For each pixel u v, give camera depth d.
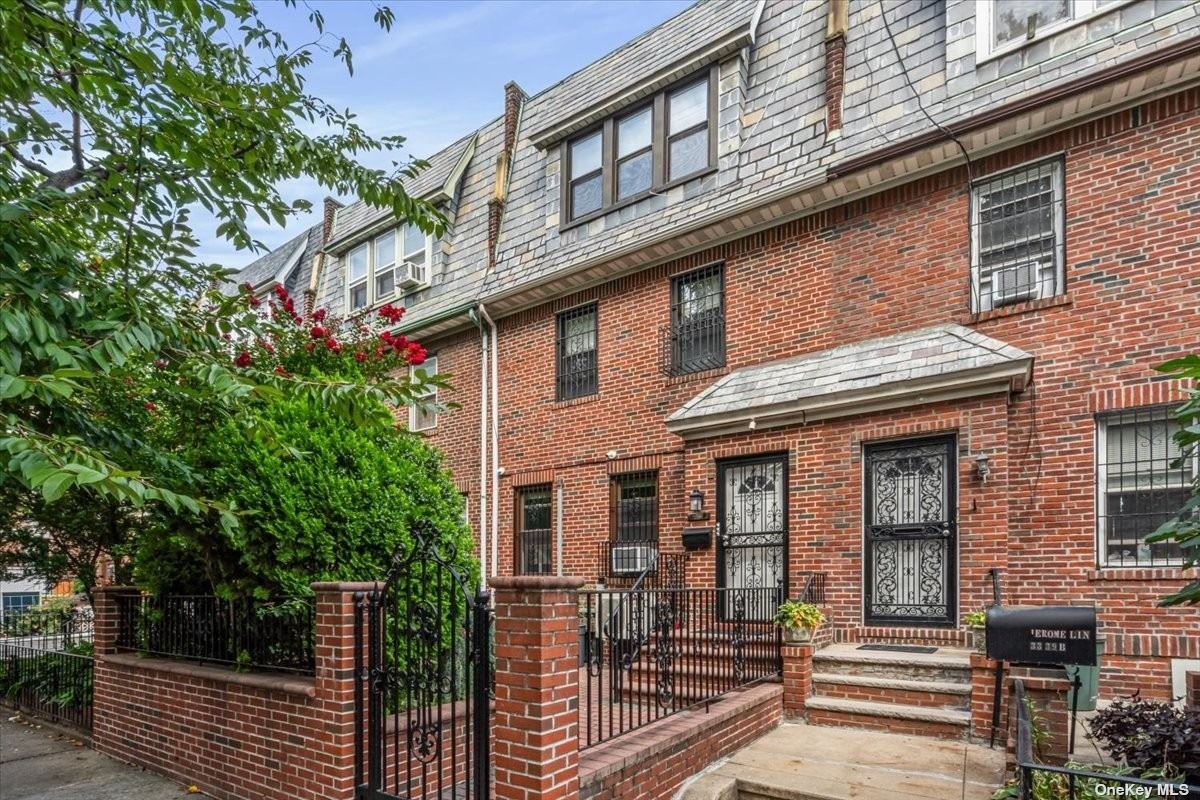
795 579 7.97
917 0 8.86
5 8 3.57
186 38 5.12
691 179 10.30
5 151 4.59
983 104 7.90
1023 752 3.47
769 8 10.49
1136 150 7.14
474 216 13.69
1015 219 7.84
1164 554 6.74
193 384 5.40
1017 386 7.11
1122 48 7.17
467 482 12.77
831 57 9.23
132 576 7.50
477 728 4.12
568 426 11.41
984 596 6.84
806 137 9.31
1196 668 6.31
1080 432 7.16
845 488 7.76
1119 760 4.50
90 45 4.10
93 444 5.00
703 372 9.91
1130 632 6.66
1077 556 7.02
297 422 5.60
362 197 5.66
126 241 4.92
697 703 5.84
